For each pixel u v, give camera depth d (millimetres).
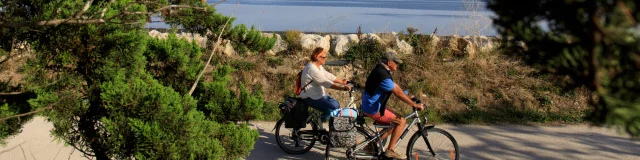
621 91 1622
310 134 6699
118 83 4074
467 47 10430
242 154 4730
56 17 3756
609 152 6977
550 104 8953
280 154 6875
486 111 8852
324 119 6598
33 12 4148
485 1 1879
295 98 6574
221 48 9617
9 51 4230
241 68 9602
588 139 7578
